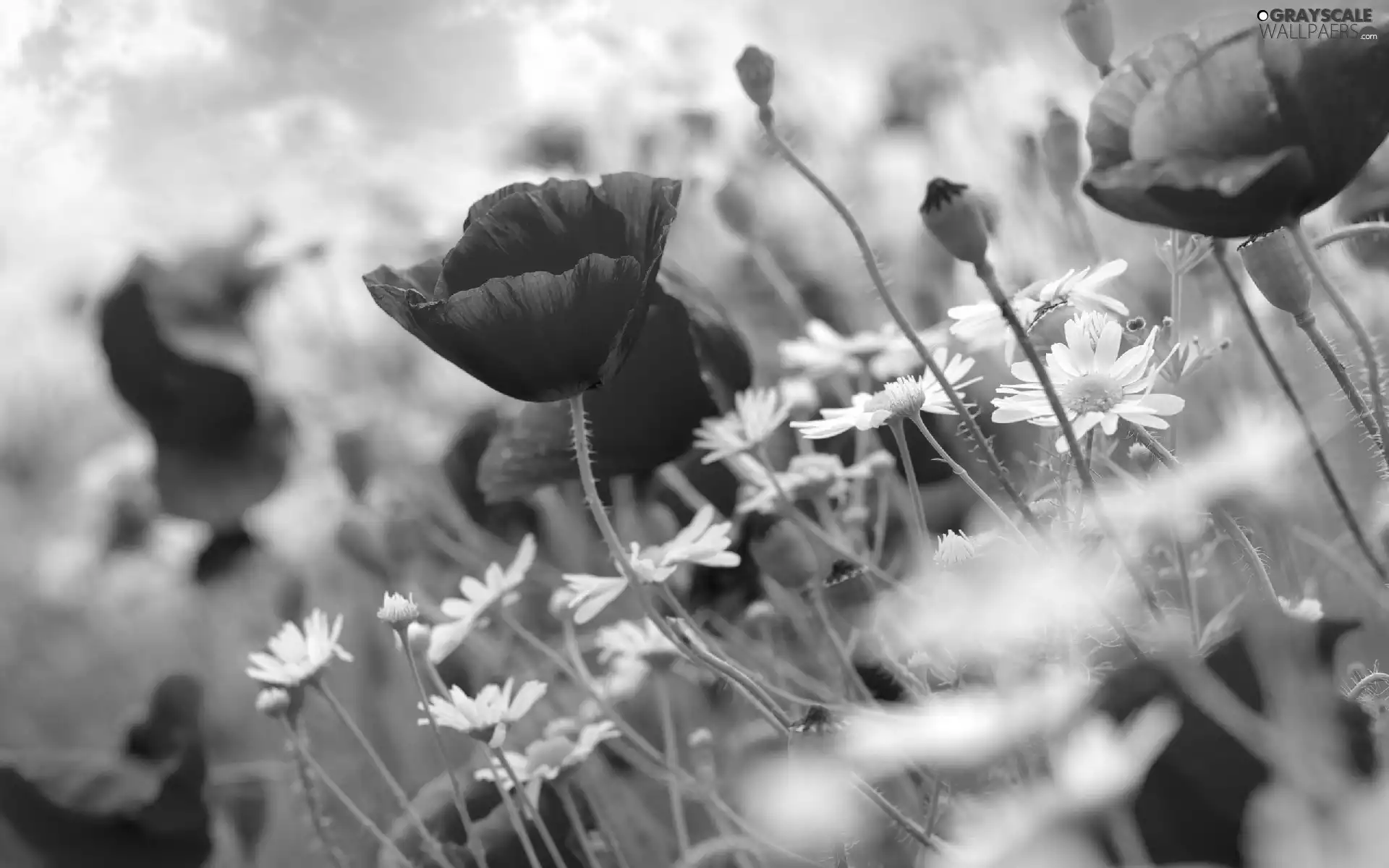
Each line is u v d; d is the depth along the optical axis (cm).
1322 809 42
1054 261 87
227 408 101
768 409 68
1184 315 79
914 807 61
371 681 97
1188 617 56
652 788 80
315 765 68
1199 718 46
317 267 130
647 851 76
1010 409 54
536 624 92
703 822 75
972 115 114
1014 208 92
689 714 80
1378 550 53
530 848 61
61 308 159
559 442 69
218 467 101
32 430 162
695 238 116
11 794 77
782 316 102
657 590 61
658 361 67
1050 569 49
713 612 75
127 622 132
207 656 119
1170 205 49
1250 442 48
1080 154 71
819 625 73
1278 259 50
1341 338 70
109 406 164
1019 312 57
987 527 61
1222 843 46
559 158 135
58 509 153
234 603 118
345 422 112
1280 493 48
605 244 58
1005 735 47
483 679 78
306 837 87
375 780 93
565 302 55
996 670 52
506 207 58
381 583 96
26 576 144
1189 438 70
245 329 105
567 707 80
